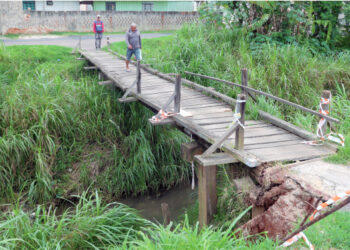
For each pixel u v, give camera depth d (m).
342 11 13.59
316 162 5.21
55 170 10.22
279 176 4.72
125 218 6.85
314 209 3.96
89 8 33.72
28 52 15.27
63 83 11.87
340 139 5.70
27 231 5.69
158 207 9.31
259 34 12.95
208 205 6.30
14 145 9.48
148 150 10.27
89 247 5.83
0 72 13.41
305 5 12.89
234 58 12.08
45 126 9.97
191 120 7.16
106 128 11.17
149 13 27.09
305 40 12.74
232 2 13.90
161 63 12.70
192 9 31.09
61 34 24.11
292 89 10.37
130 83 10.42
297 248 3.66
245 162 5.14
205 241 3.60
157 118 7.25
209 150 5.46
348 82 10.59
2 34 22.72
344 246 3.49
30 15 23.95
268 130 6.80
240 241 3.88
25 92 10.94
